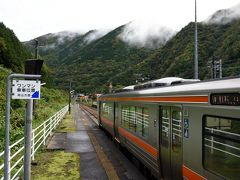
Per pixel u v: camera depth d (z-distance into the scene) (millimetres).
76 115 49656
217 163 6215
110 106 22250
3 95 23109
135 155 13789
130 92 15086
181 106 8055
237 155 5523
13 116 20047
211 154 6469
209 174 6484
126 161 14742
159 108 10094
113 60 165500
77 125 31797
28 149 7891
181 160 8094
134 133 13922
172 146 8836
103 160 14164
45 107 37281
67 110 59812
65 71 170500
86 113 56781
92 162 13727
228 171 5801
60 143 18297
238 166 5484
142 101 12406
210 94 6473
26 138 7852
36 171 11977
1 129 16156
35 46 25109
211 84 6621
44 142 17000
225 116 5863
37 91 7137
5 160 7043
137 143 13305
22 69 58938
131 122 14664
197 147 7055
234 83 5695
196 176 7121
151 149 10961
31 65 7414
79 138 21250
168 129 9188
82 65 176500
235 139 5574
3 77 28406
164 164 9656
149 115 11273
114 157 15102
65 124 32000
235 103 5551
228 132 5820
